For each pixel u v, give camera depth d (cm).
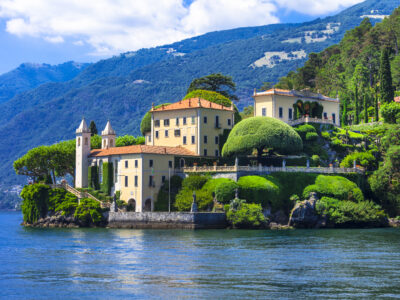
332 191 14088
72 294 6788
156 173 14775
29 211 15750
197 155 15925
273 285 7088
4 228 14988
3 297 6694
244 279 7394
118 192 15062
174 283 7231
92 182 15850
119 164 15112
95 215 14238
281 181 14088
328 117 18525
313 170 14538
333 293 6725
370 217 13812
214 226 12988
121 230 13188
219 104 17812
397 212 14888
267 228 13200
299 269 7988
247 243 10506
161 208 14650
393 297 6562
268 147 14988
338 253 9331
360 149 17150
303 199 13975
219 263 8450
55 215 15062
